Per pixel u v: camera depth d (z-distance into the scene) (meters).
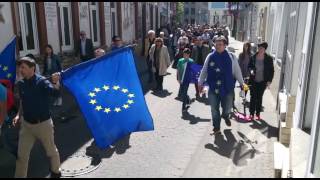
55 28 12.48
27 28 11.11
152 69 12.23
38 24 11.54
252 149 6.44
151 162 5.90
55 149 5.23
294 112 6.42
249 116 8.38
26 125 5.01
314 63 5.42
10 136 6.62
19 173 5.18
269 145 6.64
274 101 10.26
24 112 4.95
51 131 5.10
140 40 25.36
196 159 6.02
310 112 5.61
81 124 7.96
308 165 3.69
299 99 5.96
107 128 5.77
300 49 6.84
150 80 13.18
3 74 6.44
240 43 34.62
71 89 5.49
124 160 5.99
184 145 6.64
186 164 5.82
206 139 6.96
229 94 7.09
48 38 12.05
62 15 13.15
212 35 21.66
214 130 7.19
